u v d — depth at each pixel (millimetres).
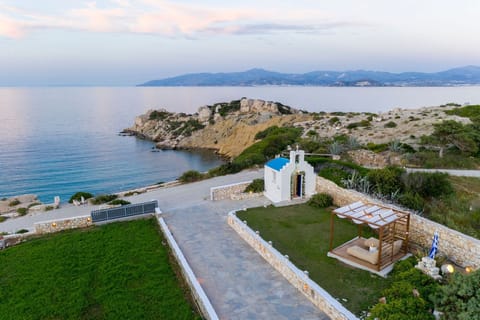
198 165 65250
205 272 16656
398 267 14875
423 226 17125
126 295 15203
